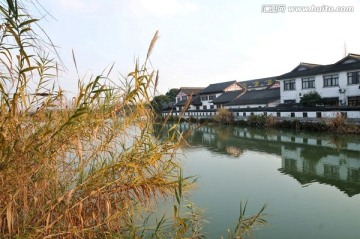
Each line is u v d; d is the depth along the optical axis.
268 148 17.16
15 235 2.12
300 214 7.21
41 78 2.62
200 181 10.10
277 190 9.25
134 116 2.78
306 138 20.08
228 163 13.27
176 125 2.80
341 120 21.16
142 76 2.55
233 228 6.25
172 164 2.94
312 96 27.00
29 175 2.29
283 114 28.86
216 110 40.38
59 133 2.30
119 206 3.01
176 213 2.80
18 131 2.30
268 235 6.11
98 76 2.31
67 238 2.40
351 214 7.25
